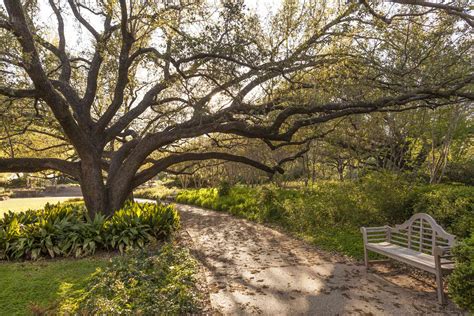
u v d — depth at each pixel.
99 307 4.22
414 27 8.73
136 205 11.21
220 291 5.43
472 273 3.72
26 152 14.70
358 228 9.52
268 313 4.55
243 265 7.00
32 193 34.34
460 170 16.28
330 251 7.86
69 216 9.33
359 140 15.16
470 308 3.76
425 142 14.33
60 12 12.04
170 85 10.19
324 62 8.72
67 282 5.78
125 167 10.21
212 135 15.66
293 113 9.34
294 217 10.97
